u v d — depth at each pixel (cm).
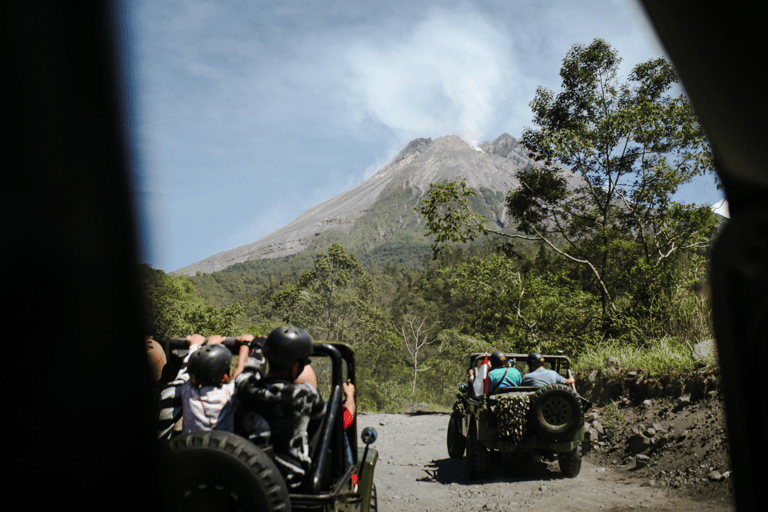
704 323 998
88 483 182
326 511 297
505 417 743
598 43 1995
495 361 836
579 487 668
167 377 379
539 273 2178
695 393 778
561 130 2023
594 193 2075
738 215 97
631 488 635
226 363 322
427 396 5966
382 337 6812
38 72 190
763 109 91
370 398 4744
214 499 250
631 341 1322
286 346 320
